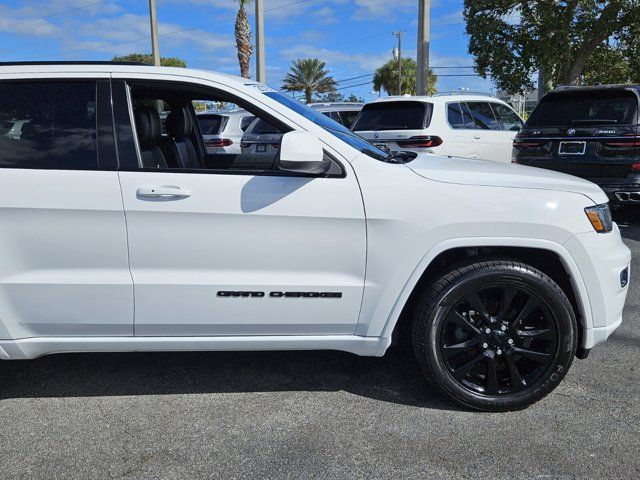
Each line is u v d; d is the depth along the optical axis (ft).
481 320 9.54
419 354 9.58
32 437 9.20
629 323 13.71
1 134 9.09
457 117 29.45
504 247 9.52
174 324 9.38
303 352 12.30
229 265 9.22
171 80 9.42
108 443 9.02
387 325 9.49
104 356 12.19
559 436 9.00
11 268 9.02
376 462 8.43
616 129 21.74
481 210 9.10
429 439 8.99
